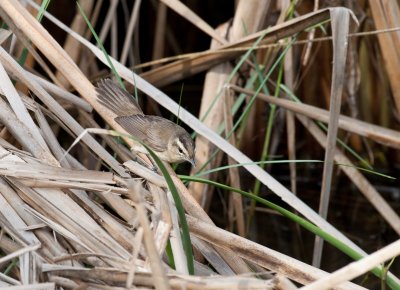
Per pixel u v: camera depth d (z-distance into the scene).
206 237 8.20
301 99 14.64
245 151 13.85
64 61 9.95
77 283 7.23
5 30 10.20
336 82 9.90
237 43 11.41
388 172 15.62
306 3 12.92
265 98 11.50
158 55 14.99
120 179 8.41
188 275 6.94
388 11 11.69
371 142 15.46
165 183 8.52
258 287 6.72
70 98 10.16
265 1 11.78
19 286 6.81
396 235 13.51
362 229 13.84
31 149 8.87
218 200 14.34
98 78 12.36
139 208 6.39
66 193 8.40
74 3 15.20
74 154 12.88
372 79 14.68
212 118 11.66
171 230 7.75
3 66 9.48
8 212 8.08
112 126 10.27
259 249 8.04
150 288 7.02
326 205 10.23
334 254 12.77
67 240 8.00
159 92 10.35
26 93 10.81
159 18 14.74
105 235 7.89
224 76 11.93
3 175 8.28
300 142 15.77
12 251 8.02
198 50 16.91
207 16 16.48
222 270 8.28
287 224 13.96
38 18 10.02
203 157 11.49
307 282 7.82
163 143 10.69
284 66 12.10
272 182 9.37
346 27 9.94
